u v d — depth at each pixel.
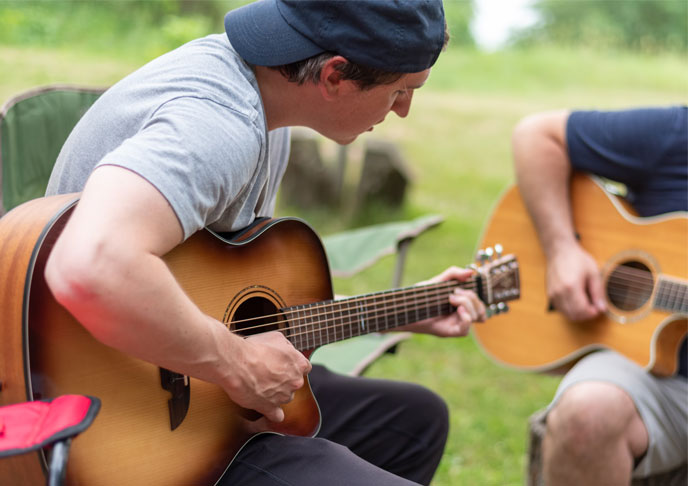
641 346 2.25
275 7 1.43
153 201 1.17
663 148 2.28
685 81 11.81
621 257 2.35
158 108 1.31
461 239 5.43
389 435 1.89
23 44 6.61
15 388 1.23
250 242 1.55
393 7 1.36
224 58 1.42
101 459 1.31
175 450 1.39
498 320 2.57
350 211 5.45
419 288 1.87
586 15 14.34
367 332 1.77
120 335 1.18
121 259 1.13
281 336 1.50
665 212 2.31
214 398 1.45
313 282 1.68
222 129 1.29
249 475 1.48
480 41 13.91
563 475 2.10
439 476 2.76
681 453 2.16
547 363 2.47
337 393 1.91
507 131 8.43
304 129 5.51
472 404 3.38
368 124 1.54
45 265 1.23
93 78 6.00
